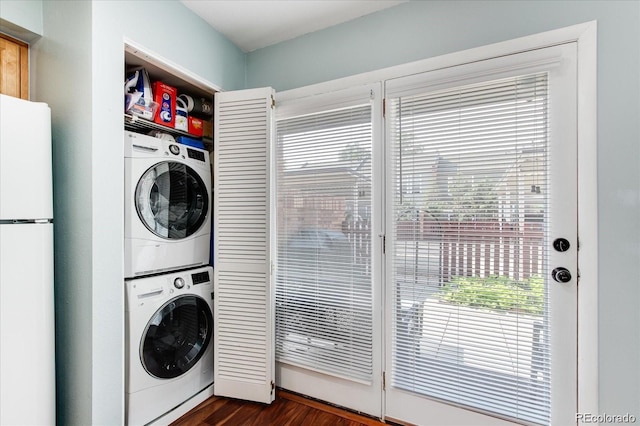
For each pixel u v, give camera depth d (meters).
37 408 1.27
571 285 1.38
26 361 1.25
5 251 1.20
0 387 1.17
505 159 1.49
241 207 1.97
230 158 2.00
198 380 1.92
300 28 2.01
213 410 1.83
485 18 1.54
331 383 1.89
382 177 1.77
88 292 1.37
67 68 1.42
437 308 1.64
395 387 1.72
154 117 1.84
